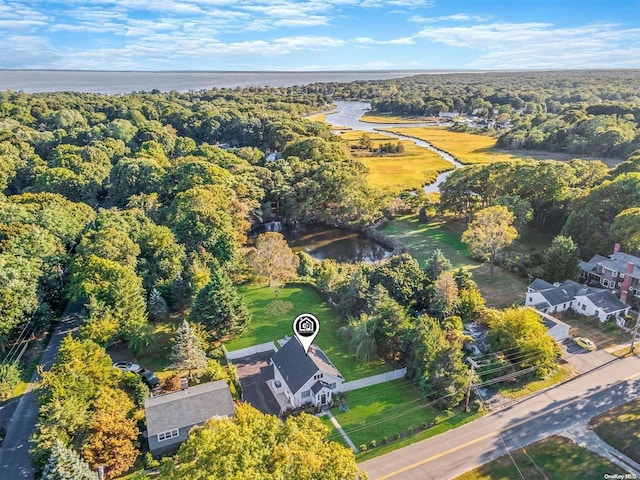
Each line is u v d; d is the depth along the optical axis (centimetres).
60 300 6856
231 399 4566
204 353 5341
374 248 9819
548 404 4944
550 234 9650
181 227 7944
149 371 5341
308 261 8350
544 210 9800
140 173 11056
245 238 9162
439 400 4906
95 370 4469
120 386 4859
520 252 8769
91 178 11662
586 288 6894
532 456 4281
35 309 5984
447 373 4897
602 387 5169
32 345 6012
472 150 17738
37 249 6681
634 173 8500
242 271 7638
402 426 4700
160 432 4169
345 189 10562
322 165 11562
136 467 4125
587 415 4766
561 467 4156
